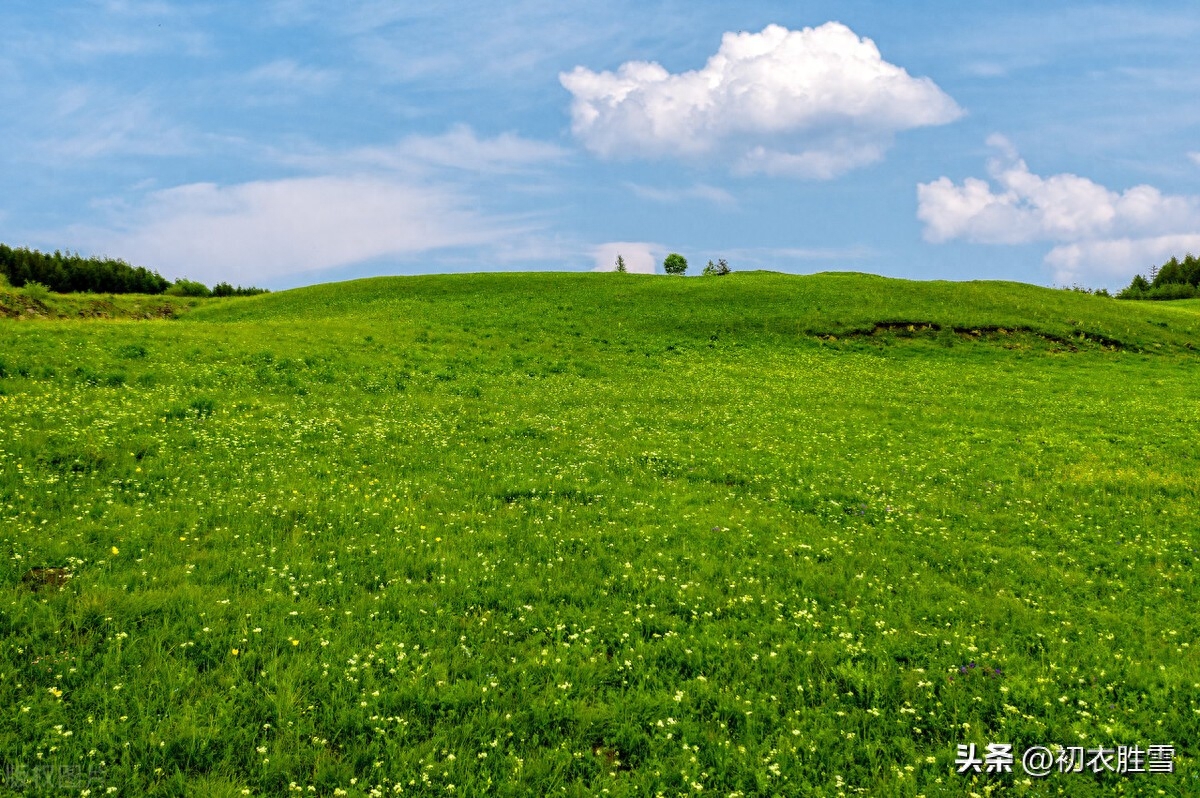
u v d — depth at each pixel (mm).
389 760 7297
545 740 7891
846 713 8570
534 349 42188
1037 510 17297
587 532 13891
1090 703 8984
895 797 7277
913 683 9242
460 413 24391
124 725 7262
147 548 11602
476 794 6949
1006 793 7430
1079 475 20344
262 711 7816
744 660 9609
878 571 13055
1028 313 56938
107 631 9000
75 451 15547
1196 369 45156
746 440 23000
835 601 11719
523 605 10742
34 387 20656
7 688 7629
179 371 25578
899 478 19594
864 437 24609
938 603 11766
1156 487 19125
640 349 44875
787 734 8172
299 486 15281
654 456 20188
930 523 16031
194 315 67875
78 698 7664
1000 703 8969
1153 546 14867
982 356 46969
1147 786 7512
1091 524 16297
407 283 73000
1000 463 21672
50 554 10805
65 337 28250
